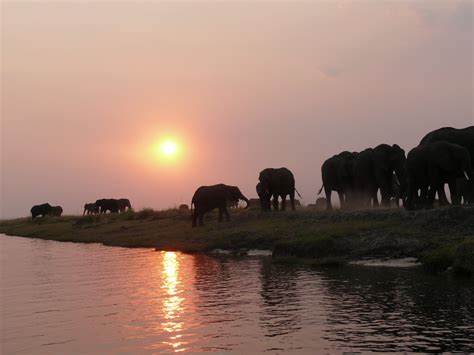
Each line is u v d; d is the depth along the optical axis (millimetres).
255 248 22797
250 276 16406
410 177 21734
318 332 9844
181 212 39031
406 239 18266
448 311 10945
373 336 9445
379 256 17969
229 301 12852
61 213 69125
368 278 15055
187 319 11250
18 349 9500
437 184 21109
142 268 19312
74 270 19500
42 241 37031
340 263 17891
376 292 13062
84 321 11391
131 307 12633
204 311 11906
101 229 37750
